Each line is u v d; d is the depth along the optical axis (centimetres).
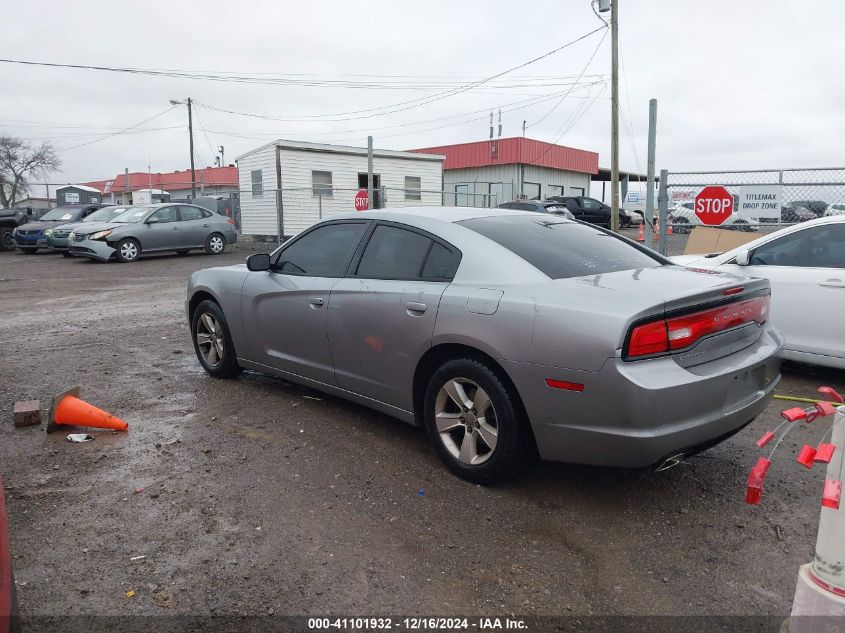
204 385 566
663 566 292
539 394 325
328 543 310
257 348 520
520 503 349
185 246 1905
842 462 196
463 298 359
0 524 177
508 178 3591
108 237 1744
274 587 277
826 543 197
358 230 452
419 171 2638
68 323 877
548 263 366
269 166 2319
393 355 400
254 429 457
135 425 468
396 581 281
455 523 328
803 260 588
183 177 5259
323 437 441
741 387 335
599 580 282
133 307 1016
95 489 365
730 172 1020
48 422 455
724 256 646
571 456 325
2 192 5347
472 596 271
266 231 2384
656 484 371
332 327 441
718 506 346
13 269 1617
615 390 301
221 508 343
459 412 379
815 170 978
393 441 434
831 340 558
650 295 315
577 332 311
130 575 284
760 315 372
